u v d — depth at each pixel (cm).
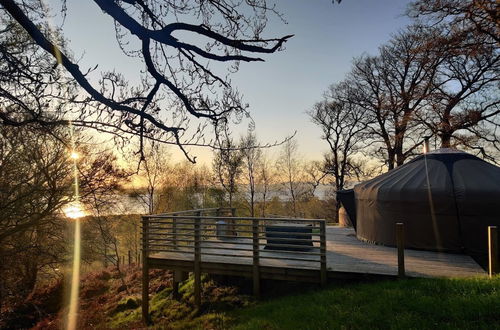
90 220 768
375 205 892
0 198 634
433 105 1694
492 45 1298
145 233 811
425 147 1059
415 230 814
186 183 2358
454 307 447
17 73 254
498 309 424
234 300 742
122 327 794
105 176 566
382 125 2073
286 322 518
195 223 757
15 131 366
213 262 745
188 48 224
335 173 2439
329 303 554
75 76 214
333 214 2828
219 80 270
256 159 2619
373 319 461
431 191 795
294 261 732
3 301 838
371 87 2134
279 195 2945
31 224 643
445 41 1361
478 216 752
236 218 716
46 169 621
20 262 804
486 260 742
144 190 1281
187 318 727
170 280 978
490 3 1106
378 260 720
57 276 1121
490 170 845
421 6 1327
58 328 930
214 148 259
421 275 605
